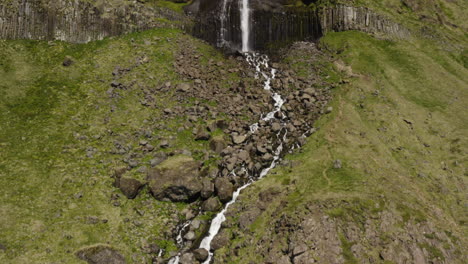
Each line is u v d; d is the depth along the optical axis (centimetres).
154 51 4588
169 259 2684
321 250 2483
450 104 4303
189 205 3086
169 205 3052
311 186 3103
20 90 3762
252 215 2878
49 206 2778
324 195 2936
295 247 2483
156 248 2717
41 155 3162
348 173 3238
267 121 3881
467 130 3909
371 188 3041
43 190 2886
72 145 3325
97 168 3188
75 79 4050
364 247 2547
